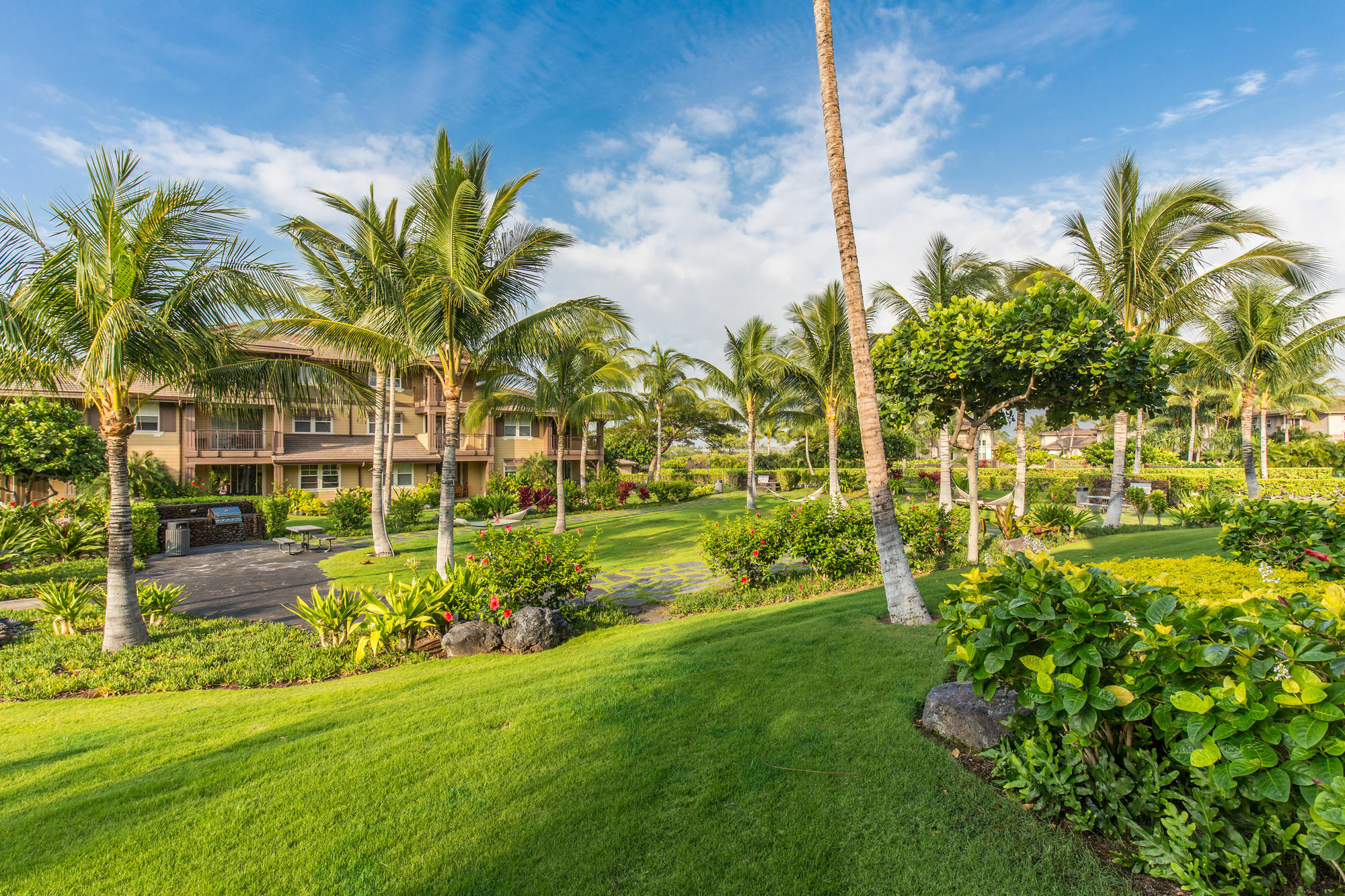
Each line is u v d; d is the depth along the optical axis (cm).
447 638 693
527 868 273
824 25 724
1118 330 786
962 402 923
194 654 720
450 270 1116
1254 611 265
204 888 272
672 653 588
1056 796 280
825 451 4009
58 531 1366
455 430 1180
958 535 1196
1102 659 263
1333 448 3634
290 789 352
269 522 1908
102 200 702
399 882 269
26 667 677
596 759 368
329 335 1137
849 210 717
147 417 2322
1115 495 1504
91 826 325
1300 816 210
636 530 1981
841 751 356
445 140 1109
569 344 1830
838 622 659
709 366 2612
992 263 1570
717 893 250
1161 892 228
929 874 251
